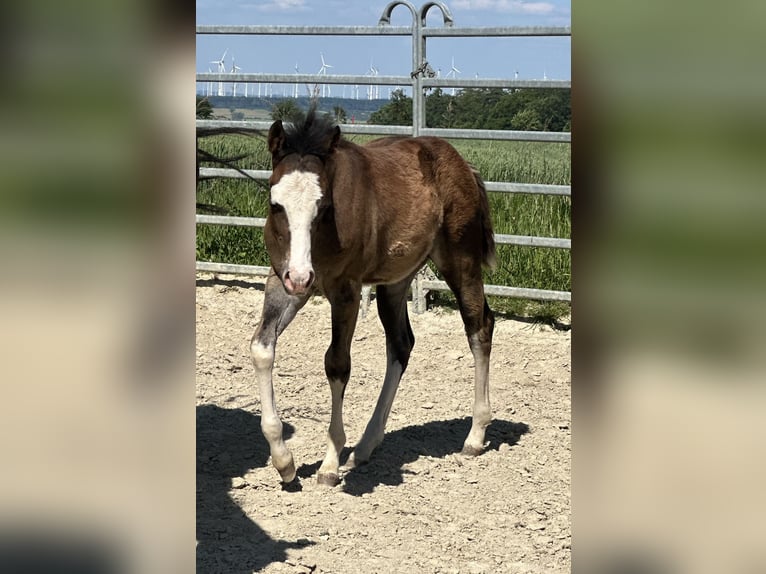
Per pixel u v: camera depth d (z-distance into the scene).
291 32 7.91
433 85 7.58
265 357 4.34
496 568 3.73
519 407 5.95
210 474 4.64
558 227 7.91
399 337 5.14
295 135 4.10
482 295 5.24
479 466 4.95
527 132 7.33
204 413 5.60
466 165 5.30
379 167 4.79
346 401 5.96
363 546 3.91
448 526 4.16
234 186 8.79
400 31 7.62
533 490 4.63
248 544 3.85
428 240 5.02
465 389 6.28
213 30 8.15
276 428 4.36
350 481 4.69
